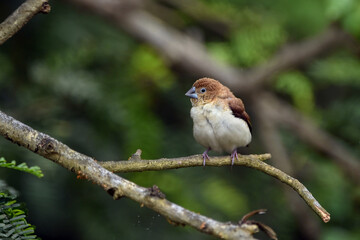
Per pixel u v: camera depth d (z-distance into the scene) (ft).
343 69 41.34
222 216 32.71
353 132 40.63
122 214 30.40
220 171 35.27
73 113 32.76
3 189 16.47
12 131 16.85
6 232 14.99
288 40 41.57
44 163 28.99
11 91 32.07
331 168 39.19
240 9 41.27
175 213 14.70
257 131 42.57
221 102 30.37
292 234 36.47
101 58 35.58
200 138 30.86
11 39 32.45
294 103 42.32
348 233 35.91
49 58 33.17
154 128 32.96
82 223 29.73
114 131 32.83
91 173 16.17
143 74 36.11
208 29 43.52
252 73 41.37
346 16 36.63
